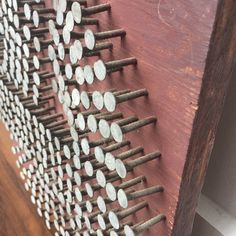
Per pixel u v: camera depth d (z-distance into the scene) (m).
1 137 0.43
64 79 0.20
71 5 0.17
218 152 0.20
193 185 0.18
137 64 0.17
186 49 0.14
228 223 0.21
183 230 0.19
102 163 0.19
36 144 0.27
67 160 0.24
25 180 0.34
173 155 0.17
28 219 0.35
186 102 0.15
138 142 0.19
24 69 0.24
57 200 0.28
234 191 0.20
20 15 0.21
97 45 0.18
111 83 0.19
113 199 0.18
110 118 0.19
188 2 0.13
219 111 0.15
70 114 0.20
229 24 0.13
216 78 0.14
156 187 0.18
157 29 0.15
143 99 0.17
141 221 0.21
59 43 0.18
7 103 0.29
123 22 0.17
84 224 0.24
